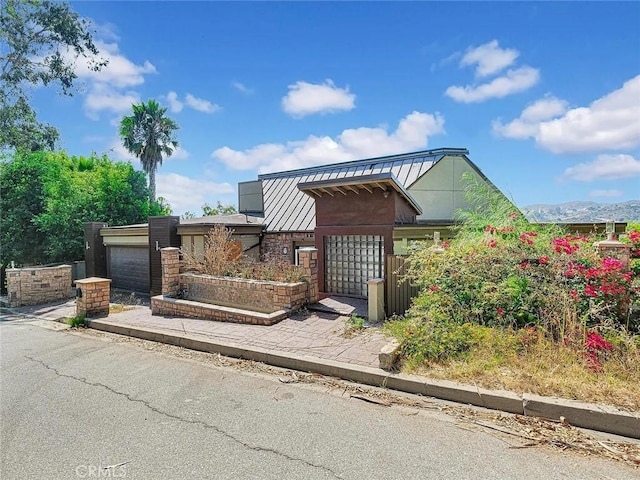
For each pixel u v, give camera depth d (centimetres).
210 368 543
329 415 383
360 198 909
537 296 529
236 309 798
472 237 721
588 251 553
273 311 797
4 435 350
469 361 463
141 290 1311
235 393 446
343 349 567
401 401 414
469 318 562
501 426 352
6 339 733
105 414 391
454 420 366
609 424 336
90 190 1644
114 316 876
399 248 896
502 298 549
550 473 279
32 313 1008
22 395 446
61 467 296
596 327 463
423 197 1316
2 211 1532
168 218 1177
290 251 1279
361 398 426
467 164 1375
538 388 389
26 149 1572
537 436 333
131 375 515
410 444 323
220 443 329
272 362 553
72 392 454
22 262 1577
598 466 288
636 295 491
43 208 1585
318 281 977
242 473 284
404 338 533
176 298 927
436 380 430
